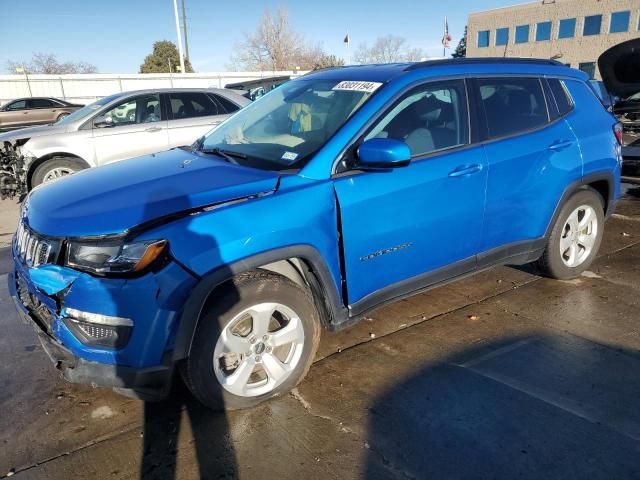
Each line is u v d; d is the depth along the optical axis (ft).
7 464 8.13
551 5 150.71
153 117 26.84
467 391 9.76
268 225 8.59
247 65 175.11
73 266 7.91
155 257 7.73
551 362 10.68
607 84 24.61
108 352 7.91
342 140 9.74
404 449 8.31
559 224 13.60
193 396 9.73
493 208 11.78
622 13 136.67
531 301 13.56
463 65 11.75
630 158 21.09
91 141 25.36
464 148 11.22
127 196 8.71
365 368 10.61
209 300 8.50
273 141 10.73
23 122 68.74
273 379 9.36
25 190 25.17
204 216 8.18
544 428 8.74
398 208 10.10
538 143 12.41
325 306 9.80
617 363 10.61
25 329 12.69
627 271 15.53
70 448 8.48
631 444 8.35
